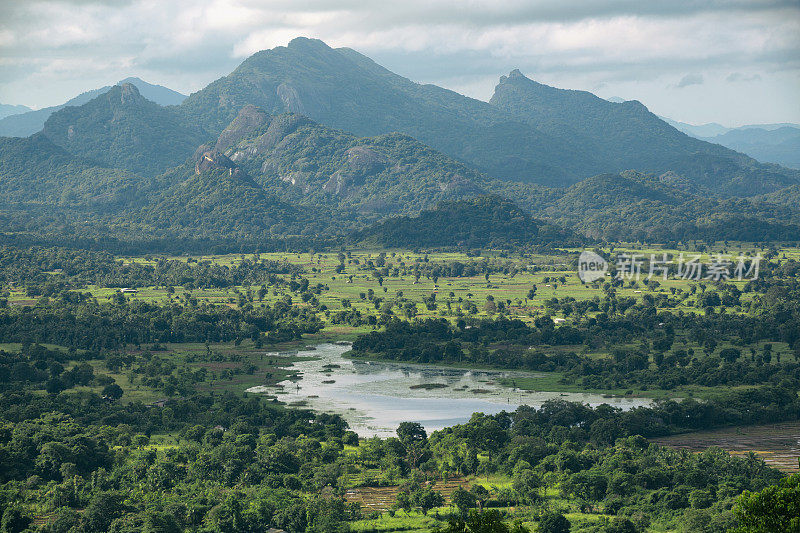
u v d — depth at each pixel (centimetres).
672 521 18438
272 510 19300
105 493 19462
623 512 19312
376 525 18712
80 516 18925
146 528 18062
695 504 19050
